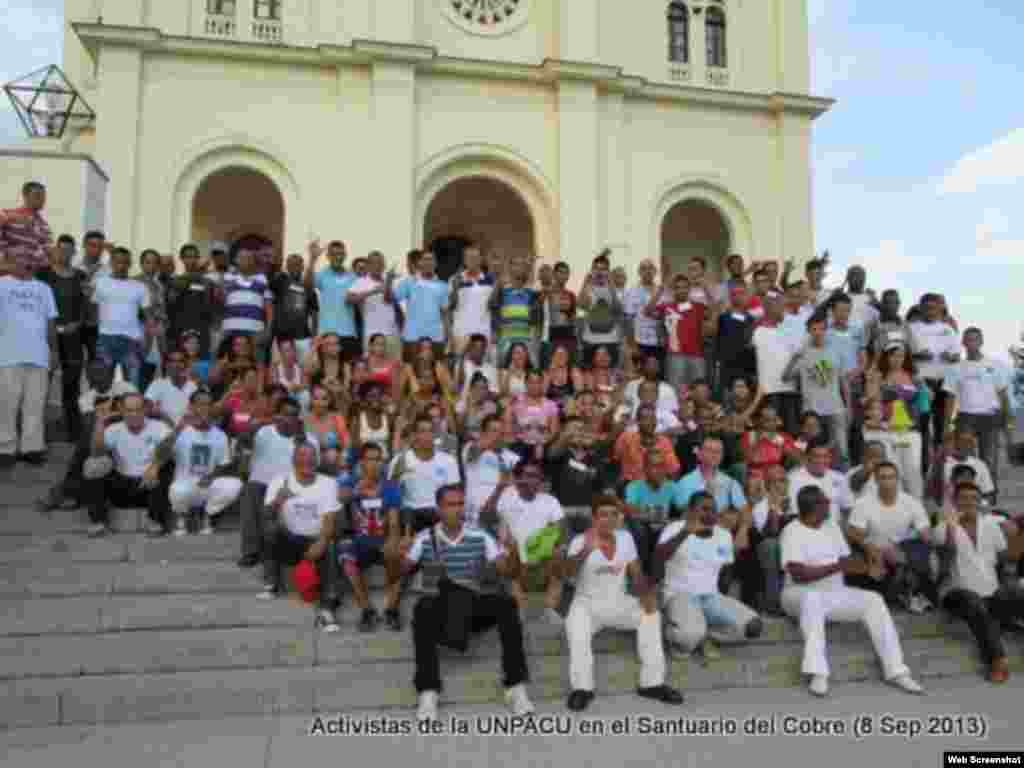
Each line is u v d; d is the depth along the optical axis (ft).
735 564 27.63
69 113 60.70
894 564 27.14
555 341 40.34
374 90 60.23
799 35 70.44
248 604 24.52
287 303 39.04
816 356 34.50
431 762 18.47
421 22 63.93
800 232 67.87
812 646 23.76
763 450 31.32
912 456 33.68
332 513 24.63
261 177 63.31
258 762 18.31
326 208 59.88
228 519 29.25
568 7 64.75
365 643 23.31
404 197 59.77
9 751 18.79
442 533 23.36
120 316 33.78
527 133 64.03
